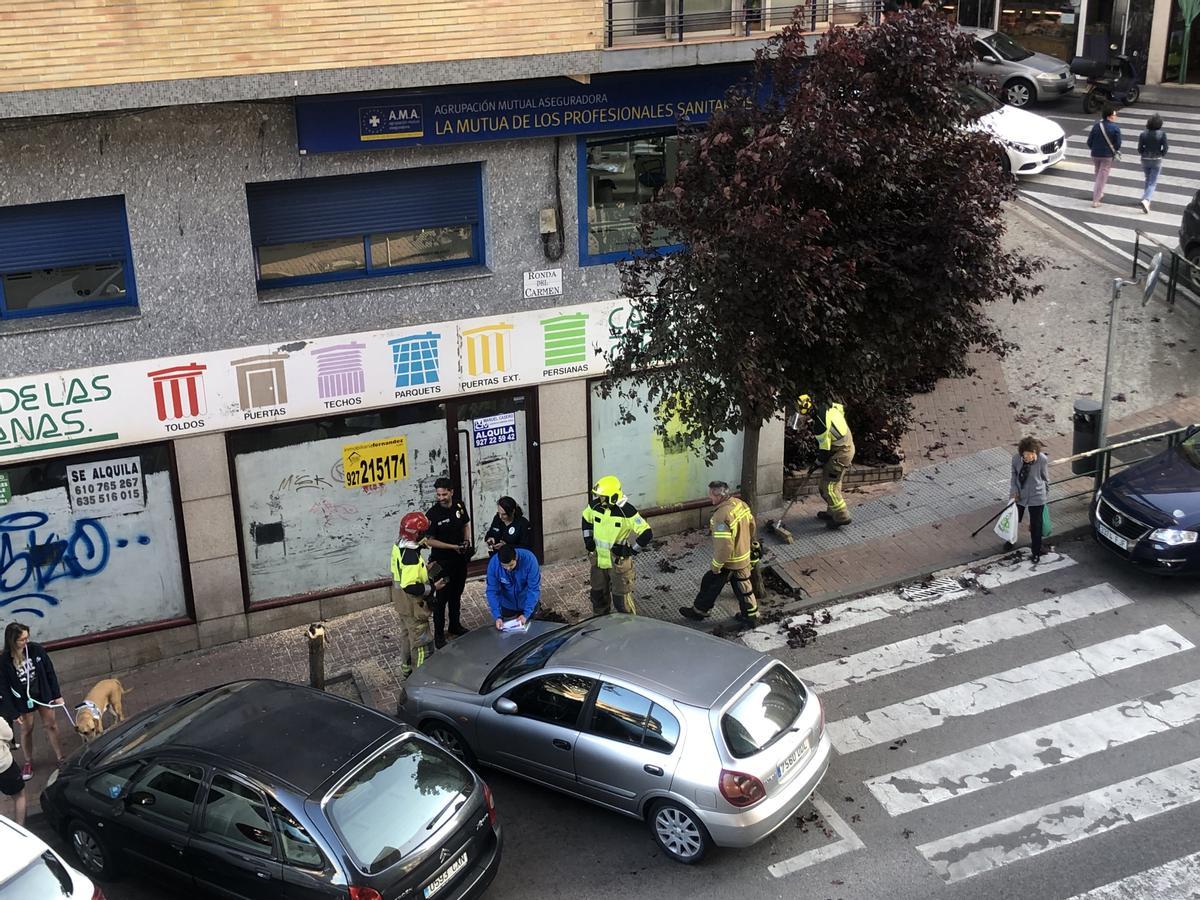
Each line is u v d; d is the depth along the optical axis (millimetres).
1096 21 32062
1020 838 9734
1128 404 17172
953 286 10906
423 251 13203
